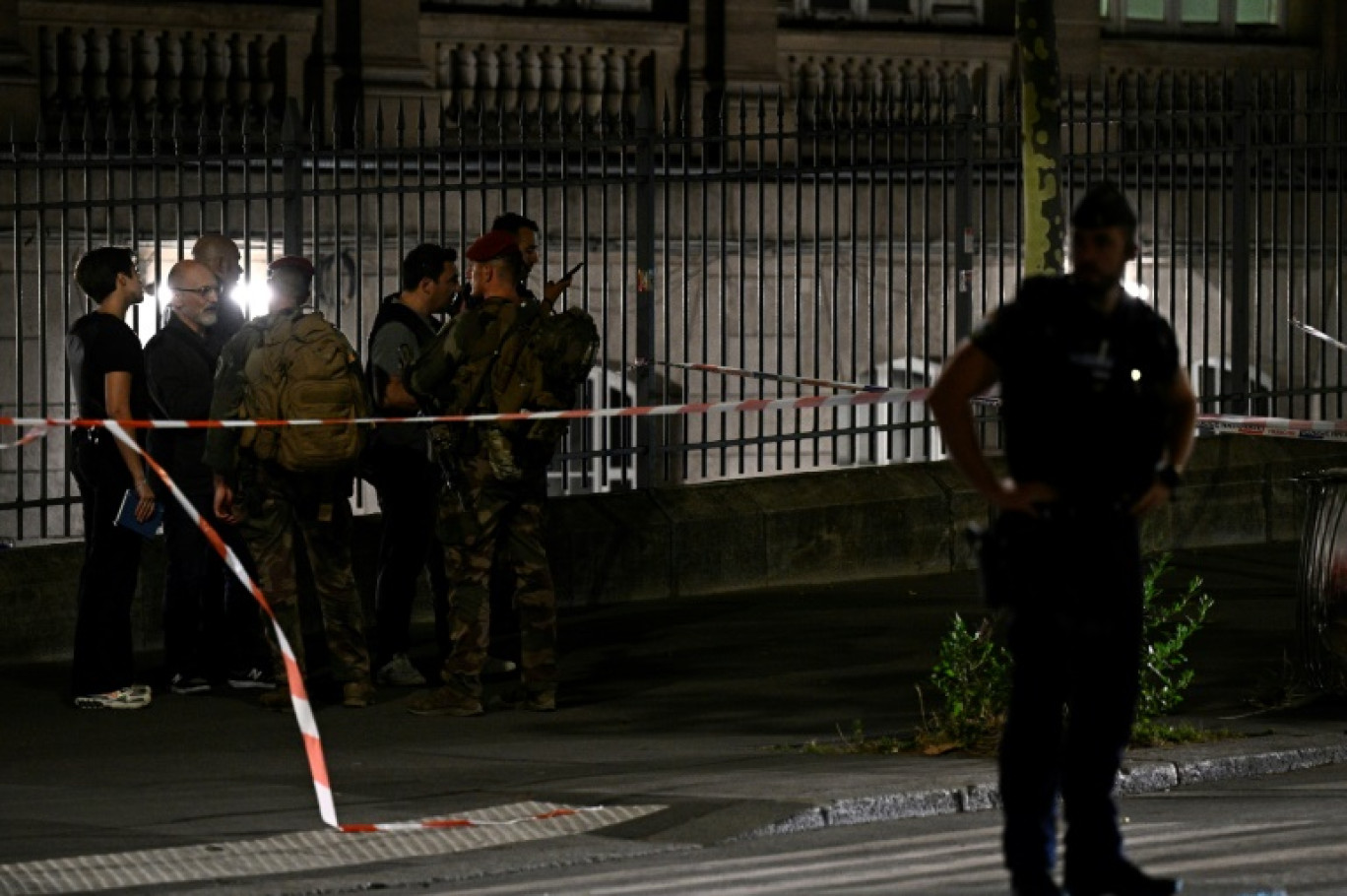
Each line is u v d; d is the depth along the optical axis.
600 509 19.11
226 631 15.27
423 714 14.26
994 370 8.31
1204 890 9.00
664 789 11.38
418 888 9.44
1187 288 22.59
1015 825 8.26
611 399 29.05
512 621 17.11
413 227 28.72
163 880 9.53
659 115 31.55
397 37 29.98
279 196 18.47
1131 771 11.70
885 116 32.34
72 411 26.56
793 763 12.20
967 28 33.53
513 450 13.89
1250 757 12.25
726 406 13.72
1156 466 8.34
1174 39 34.75
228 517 14.36
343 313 28.28
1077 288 8.30
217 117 29.20
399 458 15.09
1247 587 19.47
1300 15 35.66
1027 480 8.29
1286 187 32.19
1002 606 8.30
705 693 14.97
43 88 28.62
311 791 11.77
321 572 14.43
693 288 30.12
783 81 31.98
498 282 13.97
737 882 9.37
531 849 10.12
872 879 9.38
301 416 13.87
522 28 30.81
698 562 19.36
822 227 30.89
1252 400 23.28
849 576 20.09
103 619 14.59
